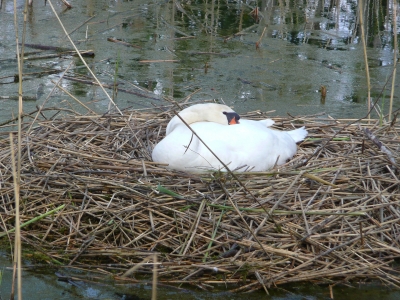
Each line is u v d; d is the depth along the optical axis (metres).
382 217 4.58
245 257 4.30
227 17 11.65
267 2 12.05
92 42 9.90
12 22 10.56
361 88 8.49
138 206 4.63
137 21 11.09
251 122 5.50
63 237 4.52
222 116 5.36
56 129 5.71
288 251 4.25
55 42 9.77
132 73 8.70
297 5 12.60
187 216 4.51
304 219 4.43
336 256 4.32
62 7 11.64
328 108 7.73
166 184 4.78
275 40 10.42
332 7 12.52
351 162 5.20
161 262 4.25
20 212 4.71
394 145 5.61
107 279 4.24
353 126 6.13
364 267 4.25
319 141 5.83
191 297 4.07
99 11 11.55
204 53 9.61
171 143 4.92
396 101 8.05
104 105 7.52
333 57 9.73
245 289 4.16
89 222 4.64
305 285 4.24
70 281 4.23
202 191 4.76
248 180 4.86
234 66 9.17
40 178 4.91
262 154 5.11
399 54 9.84
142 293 4.11
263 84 8.49
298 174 4.89
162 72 8.79
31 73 8.43
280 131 5.64
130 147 5.50
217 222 4.45
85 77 8.43
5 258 4.50
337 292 4.18
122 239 4.48
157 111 7.11
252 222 4.49
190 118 5.36
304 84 8.59
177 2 12.38
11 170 5.12
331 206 4.70
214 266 4.20
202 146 4.92
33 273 4.32
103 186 4.77
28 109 7.29
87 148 5.40
